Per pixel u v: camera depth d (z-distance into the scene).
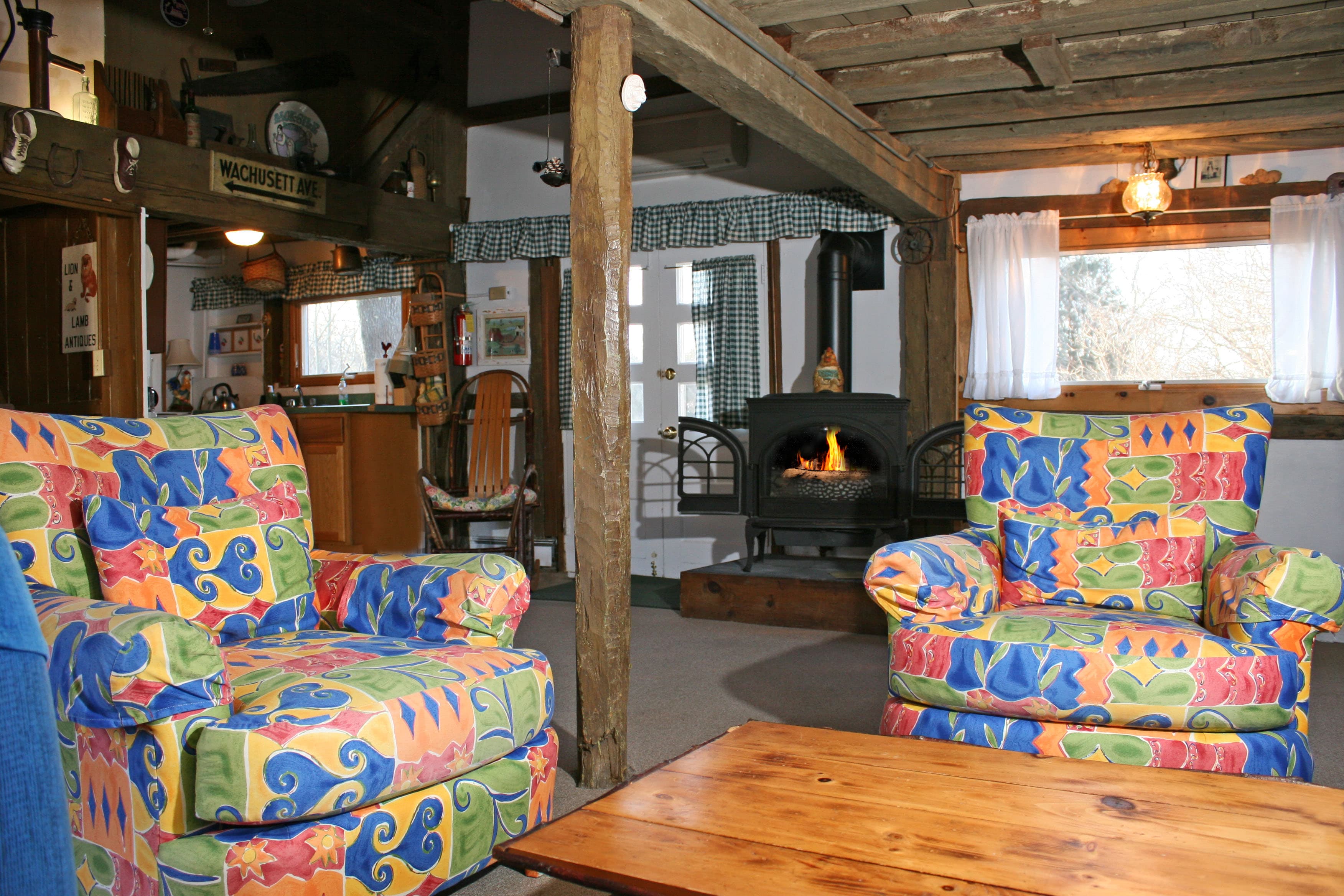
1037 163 4.89
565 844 1.18
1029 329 5.00
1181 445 2.67
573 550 6.32
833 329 5.30
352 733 1.56
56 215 4.77
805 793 1.35
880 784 1.39
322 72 6.03
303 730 1.52
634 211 5.98
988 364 5.07
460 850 1.76
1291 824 1.23
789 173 5.63
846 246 5.32
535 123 6.45
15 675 0.56
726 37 3.01
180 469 2.16
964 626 2.19
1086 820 1.25
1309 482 4.58
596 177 2.49
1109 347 5.02
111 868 1.62
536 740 1.99
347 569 2.29
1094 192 5.00
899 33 3.37
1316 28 3.23
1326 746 2.77
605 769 2.50
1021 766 1.47
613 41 2.50
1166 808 1.29
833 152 3.95
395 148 6.32
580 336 2.52
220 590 2.02
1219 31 3.38
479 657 1.89
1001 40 3.36
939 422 5.20
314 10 5.93
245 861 1.46
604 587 2.49
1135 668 1.99
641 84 2.55
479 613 2.05
